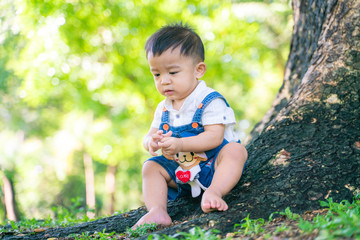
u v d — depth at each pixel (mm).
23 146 16375
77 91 10961
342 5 3357
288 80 4418
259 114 13945
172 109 2996
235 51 11383
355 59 3232
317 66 3377
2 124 15703
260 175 2832
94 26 10008
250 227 2229
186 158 2818
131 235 2531
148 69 10586
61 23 9289
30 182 17766
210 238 2023
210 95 2896
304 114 3174
